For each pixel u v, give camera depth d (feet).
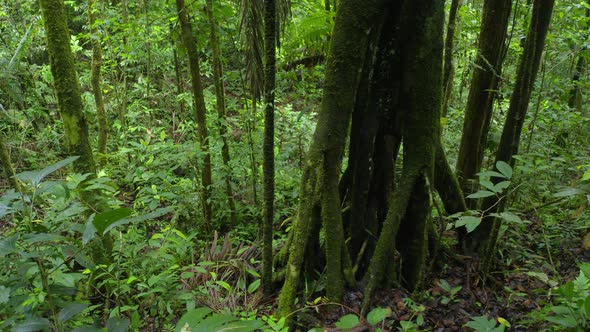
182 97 19.04
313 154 10.17
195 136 19.02
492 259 12.11
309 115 20.24
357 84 9.97
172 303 10.13
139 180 14.60
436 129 10.62
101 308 10.79
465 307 10.48
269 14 8.95
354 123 11.10
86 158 10.80
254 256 13.42
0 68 20.18
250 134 15.93
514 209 13.58
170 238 11.12
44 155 22.61
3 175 20.97
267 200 10.31
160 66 24.11
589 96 25.29
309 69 21.15
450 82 16.84
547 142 17.40
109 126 23.93
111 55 21.61
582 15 19.52
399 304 10.37
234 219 15.90
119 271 9.93
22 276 6.85
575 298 7.79
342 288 10.55
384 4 9.55
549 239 13.71
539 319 8.71
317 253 11.50
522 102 11.14
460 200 12.45
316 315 10.27
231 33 15.30
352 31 9.47
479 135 13.16
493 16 12.16
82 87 27.45
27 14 26.11
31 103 24.25
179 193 14.94
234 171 15.71
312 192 10.23
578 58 21.93
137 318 7.21
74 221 11.62
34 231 7.58
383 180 11.52
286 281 10.14
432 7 9.73
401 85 10.45
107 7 23.79
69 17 33.19
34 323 6.24
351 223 11.74
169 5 17.84
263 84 11.71
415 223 10.96
